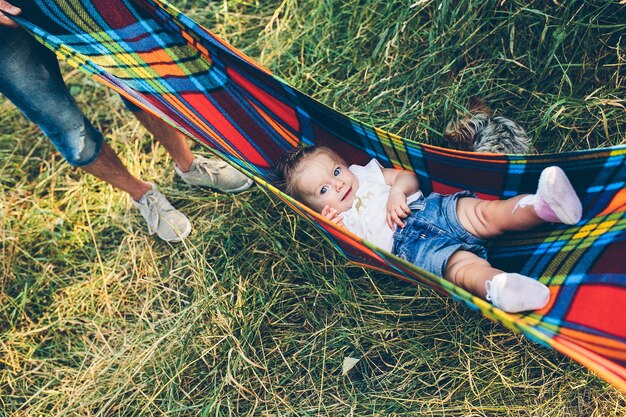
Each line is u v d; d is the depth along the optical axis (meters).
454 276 2.12
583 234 1.97
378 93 2.99
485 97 2.76
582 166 1.92
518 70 2.75
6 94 2.23
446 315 2.40
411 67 2.96
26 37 2.13
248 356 2.50
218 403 2.39
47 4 2.07
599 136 2.54
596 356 1.55
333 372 2.42
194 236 2.88
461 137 2.44
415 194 2.34
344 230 1.84
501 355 2.28
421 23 3.00
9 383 2.66
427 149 2.19
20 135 3.46
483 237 2.18
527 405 2.18
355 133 2.36
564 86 2.66
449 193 2.35
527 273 2.10
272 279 2.64
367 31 3.12
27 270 2.98
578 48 2.62
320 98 3.09
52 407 2.60
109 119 3.44
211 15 3.62
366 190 2.39
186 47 2.28
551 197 1.87
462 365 2.29
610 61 2.59
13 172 3.35
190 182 2.97
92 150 2.49
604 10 2.57
